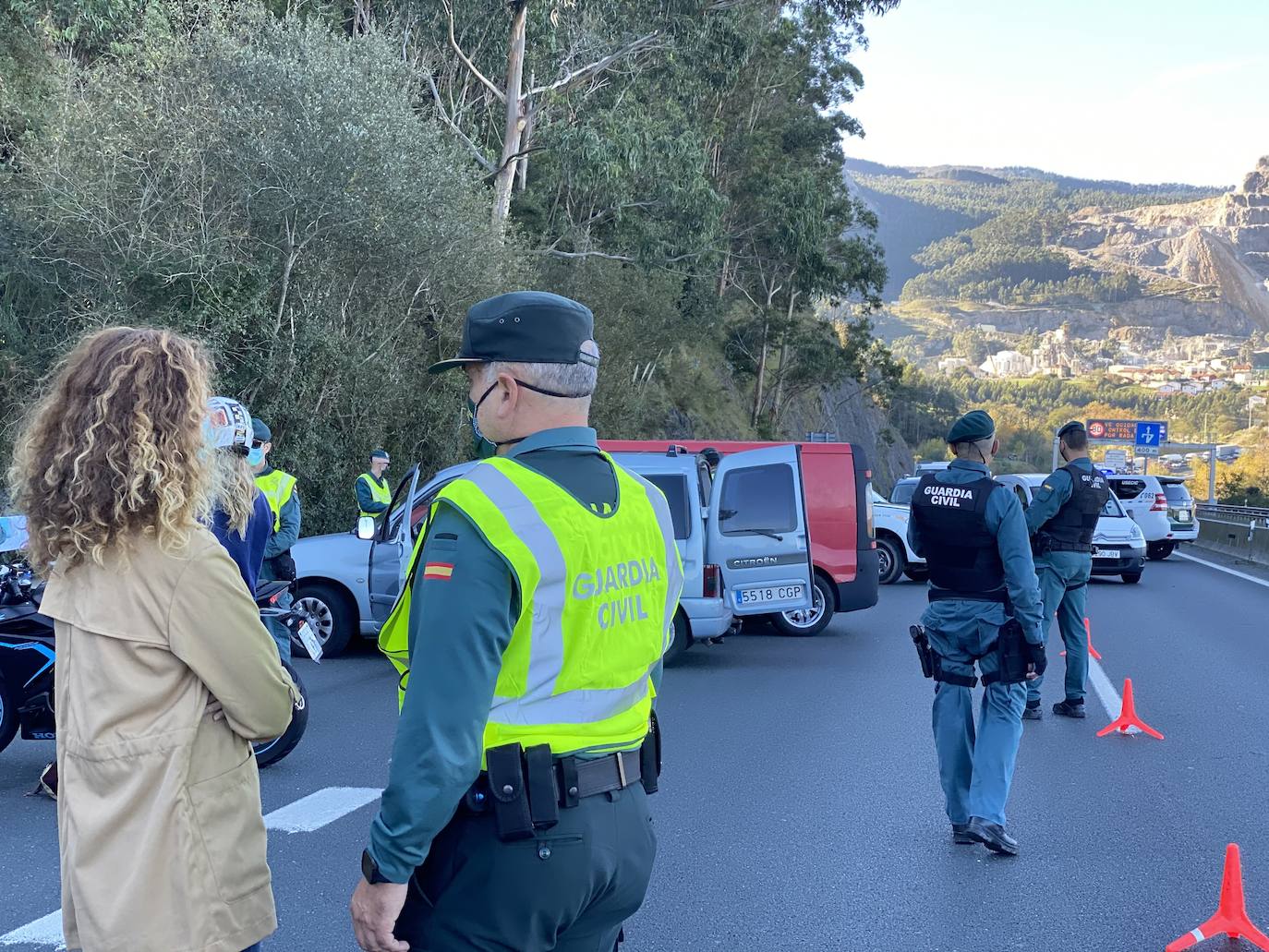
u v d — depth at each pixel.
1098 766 7.17
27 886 4.89
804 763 7.20
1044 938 4.50
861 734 8.01
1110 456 72.50
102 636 2.25
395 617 2.30
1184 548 32.34
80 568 2.29
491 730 2.18
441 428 20.84
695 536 10.82
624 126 27.58
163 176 16.77
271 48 18.50
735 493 11.38
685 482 10.89
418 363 20.75
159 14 18.39
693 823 5.96
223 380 16.56
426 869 2.23
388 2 26.78
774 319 49.91
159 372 2.34
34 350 15.30
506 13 27.33
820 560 12.94
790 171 47.28
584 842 2.22
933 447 132.62
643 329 31.53
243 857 2.36
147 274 16.08
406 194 18.70
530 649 2.20
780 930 4.57
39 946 4.29
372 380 18.73
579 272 29.41
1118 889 5.03
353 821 5.87
